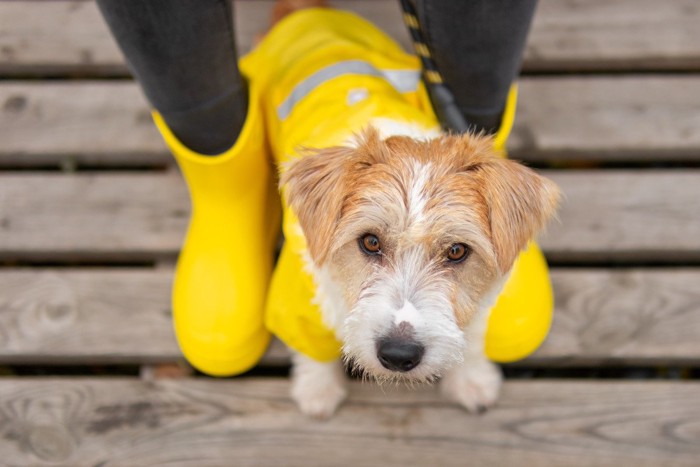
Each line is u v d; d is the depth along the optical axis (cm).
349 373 122
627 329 122
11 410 119
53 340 123
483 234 98
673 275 124
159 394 120
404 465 116
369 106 107
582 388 119
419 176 98
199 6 95
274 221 126
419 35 108
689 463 115
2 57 140
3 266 133
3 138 135
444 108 112
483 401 117
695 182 130
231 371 119
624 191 130
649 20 141
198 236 120
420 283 98
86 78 143
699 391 118
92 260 132
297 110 112
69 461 116
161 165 138
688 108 135
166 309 124
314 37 119
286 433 117
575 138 134
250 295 118
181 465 116
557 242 127
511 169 100
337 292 104
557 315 123
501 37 101
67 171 137
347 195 99
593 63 140
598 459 115
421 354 98
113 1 93
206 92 104
